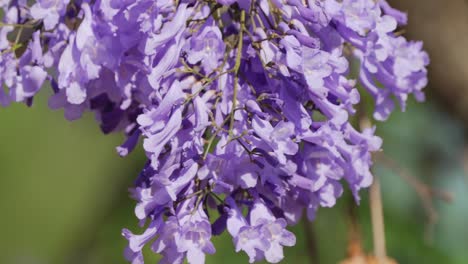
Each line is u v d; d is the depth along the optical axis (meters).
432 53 1.66
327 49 1.08
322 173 1.09
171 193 1.03
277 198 1.08
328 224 1.58
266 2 1.07
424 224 1.67
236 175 1.05
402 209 1.67
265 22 1.08
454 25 1.65
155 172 1.05
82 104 1.12
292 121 1.05
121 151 1.09
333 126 1.08
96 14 1.06
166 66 1.05
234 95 1.04
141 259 1.06
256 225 1.04
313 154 1.08
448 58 1.65
